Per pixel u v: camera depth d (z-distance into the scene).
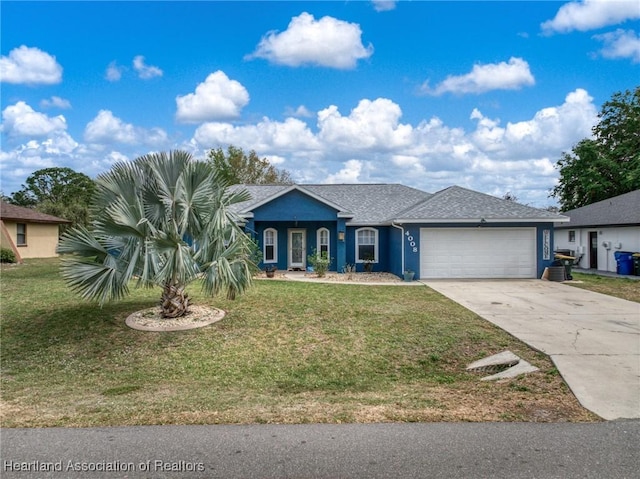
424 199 20.67
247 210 18.55
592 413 4.73
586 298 12.67
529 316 10.27
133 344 8.45
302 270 20.33
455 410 4.81
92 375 7.04
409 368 7.30
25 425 4.32
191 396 5.75
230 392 6.08
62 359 7.77
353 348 8.18
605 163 29.48
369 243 20.28
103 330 9.23
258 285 15.15
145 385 6.49
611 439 3.96
